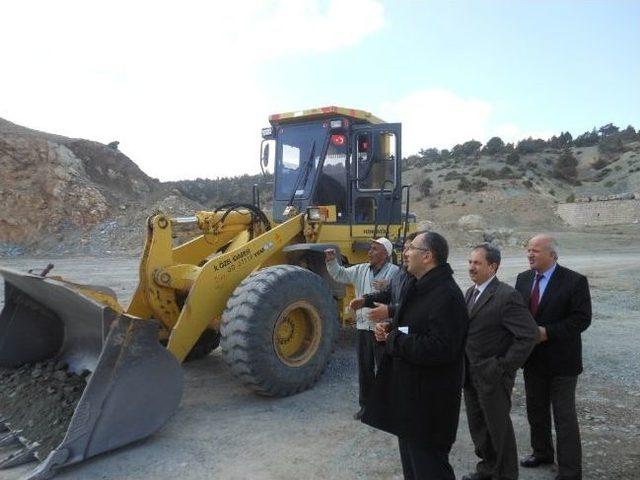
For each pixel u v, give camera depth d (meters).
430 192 61.59
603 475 3.80
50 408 4.36
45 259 17.97
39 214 20.91
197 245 6.37
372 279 4.88
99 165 25.14
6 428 4.31
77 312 4.88
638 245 30.27
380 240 4.87
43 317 5.34
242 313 5.03
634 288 12.84
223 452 4.14
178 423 4.68
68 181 22.44
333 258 5.15
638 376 6.12
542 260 3.73
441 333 2.74
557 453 3.69
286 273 5.36
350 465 3.96
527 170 73.12
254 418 4.82
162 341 5.55
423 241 2.92
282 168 7.34
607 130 102.62
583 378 6.05
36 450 3.92
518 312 3.36
